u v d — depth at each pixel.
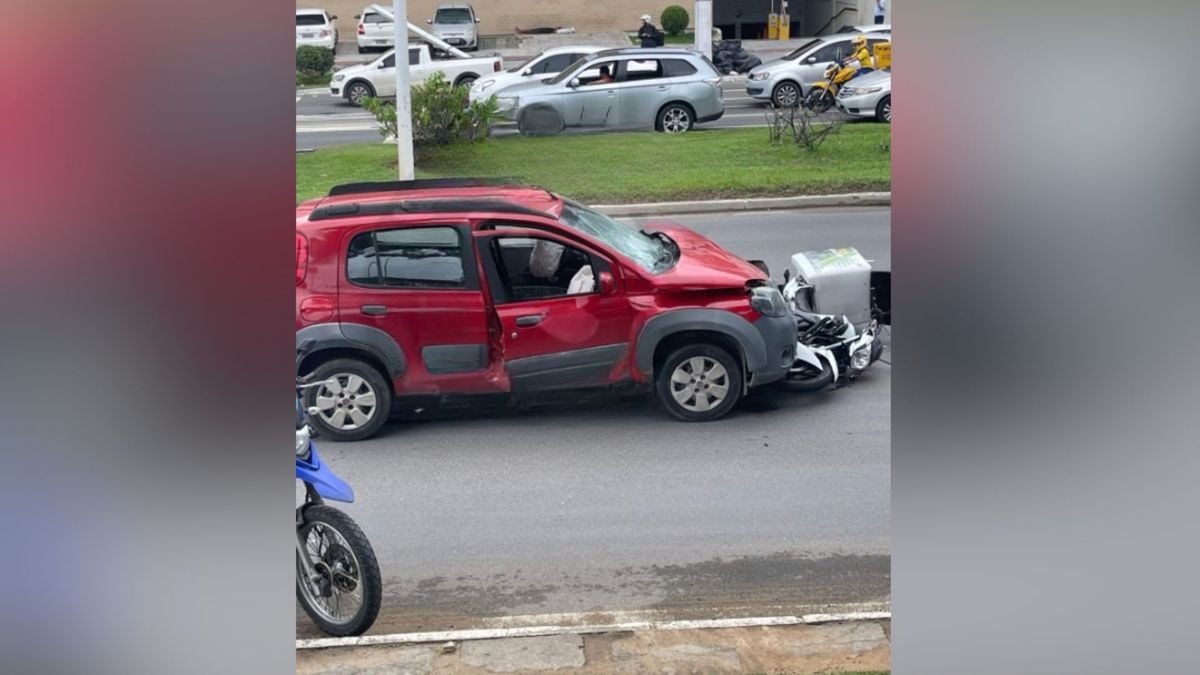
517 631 4.31
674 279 5.91
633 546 4.89
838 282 6.48
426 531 5.04
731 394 5.95
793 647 4.21
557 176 8.66
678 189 8.21
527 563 4.78
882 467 5.42
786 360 6.00
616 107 10.52
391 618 4.46
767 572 4.70
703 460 5.54
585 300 5.91
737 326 5.87
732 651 4.18
